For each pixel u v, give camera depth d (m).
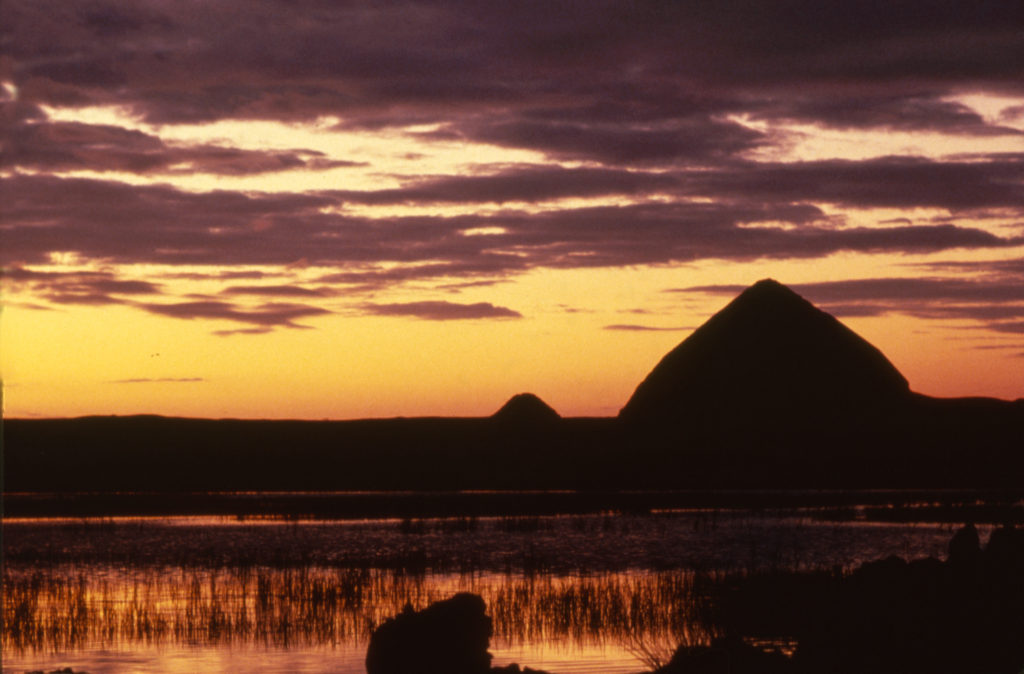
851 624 20.69
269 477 143.62
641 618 25.34
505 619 25.30
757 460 138.25
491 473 143.75
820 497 93.19
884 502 82.19
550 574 35.38
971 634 20.00
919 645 19.83
